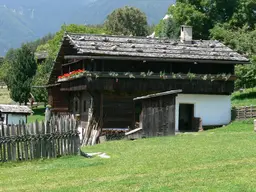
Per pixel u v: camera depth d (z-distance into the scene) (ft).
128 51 115.55
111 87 114.32
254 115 121.49
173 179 43.21
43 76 235.40
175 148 64.85
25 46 246.27
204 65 126.21
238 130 107.14
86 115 122.01
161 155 58.65
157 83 119.44
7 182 47.37
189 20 218.18
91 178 46.60
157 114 94.02
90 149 73.26
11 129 59.06
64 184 44.45
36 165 57.88
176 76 120.37
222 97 127.75
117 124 114.32
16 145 59.47
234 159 52.75
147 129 93.09
